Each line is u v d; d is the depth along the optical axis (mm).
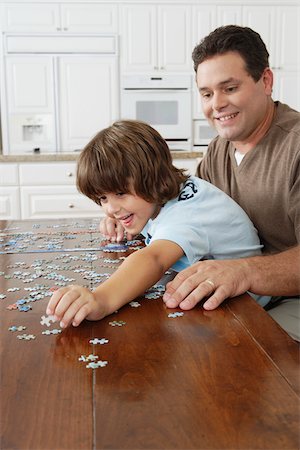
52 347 728
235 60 1351
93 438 500
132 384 610
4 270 1114
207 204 1174
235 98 1376
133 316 855
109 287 887
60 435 506
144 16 4855
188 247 1048
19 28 4730
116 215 1154
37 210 3957
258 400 566
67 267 1140
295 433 504
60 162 3930
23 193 3934
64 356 696
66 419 534
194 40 4945
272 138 1406
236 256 1217
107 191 1123
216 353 698
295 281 1039
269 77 1446
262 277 1004
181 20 4906
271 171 1389
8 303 911
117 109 4934
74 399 576
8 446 490
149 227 1271
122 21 4840
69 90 4844
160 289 1000
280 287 1027
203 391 590
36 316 851
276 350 706
